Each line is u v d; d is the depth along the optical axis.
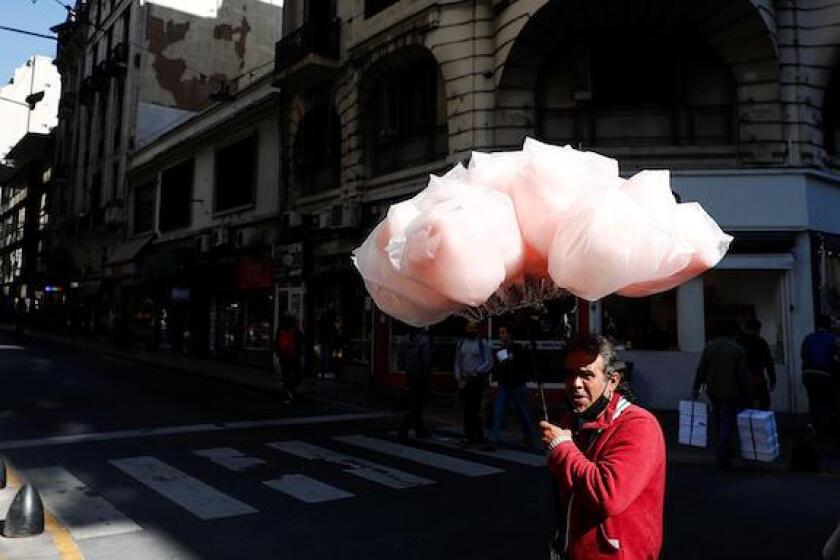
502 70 12.22
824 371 9.06
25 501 4.71
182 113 30.86
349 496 5.89
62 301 38.47
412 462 7.34
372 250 2.14
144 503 5.63
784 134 11.55
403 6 13.95
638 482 1.97
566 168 1.92
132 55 30.08
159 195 26.98
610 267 1.79
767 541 4.78
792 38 11.71
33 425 9.53
